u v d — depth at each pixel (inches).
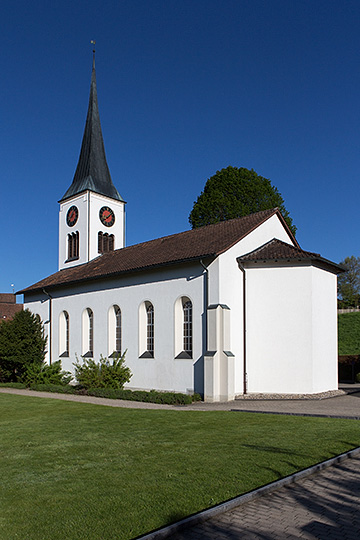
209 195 1745.8
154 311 978.7
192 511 251.8
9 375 1289.4
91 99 1584.6
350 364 1285.7
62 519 240.4
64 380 1185.4
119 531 225.5
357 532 233.6
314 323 857.5
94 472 330.3
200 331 866.8
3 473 332.8
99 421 567.8
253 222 988.6
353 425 512.1
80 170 1539.1
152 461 358.6
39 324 1337.4
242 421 547.5
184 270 916.0
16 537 219.3
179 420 561.0
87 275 1208.8
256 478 310.8
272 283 877.8
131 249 1301.7
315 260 864.9
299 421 544.1
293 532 232.5
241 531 233.1
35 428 529.7
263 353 865.5
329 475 330.3
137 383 1000.9
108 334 1106.7
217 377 803.4
